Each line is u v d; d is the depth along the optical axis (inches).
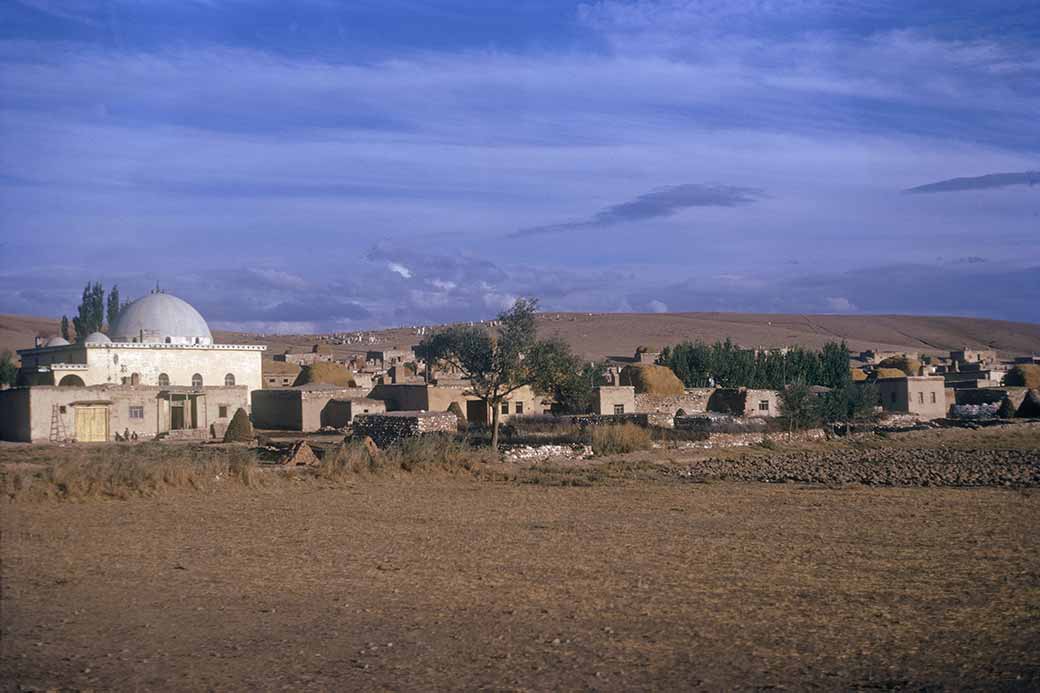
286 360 4667.8
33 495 1160.2
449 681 448.8
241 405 2869.1
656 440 2319.1
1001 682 446.9
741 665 476.1
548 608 603.2
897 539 925.8
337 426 2928.2
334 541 884.6
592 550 842.8
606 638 528.7
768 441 2482.8
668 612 592.4
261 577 703.1
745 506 1234.6
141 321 3410.4
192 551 817.5
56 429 2425.0
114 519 1019.9
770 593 651.5
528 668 470.6
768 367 4183.1
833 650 504.4
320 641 521.7
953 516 1125.7
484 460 1811.0
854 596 642.2
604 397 2989.7
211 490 1318.9
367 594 644.7
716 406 3280.0
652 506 1227.9
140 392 2608.3
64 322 5275.6
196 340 3462.1
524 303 2188.7
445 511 1144.8
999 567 760.3
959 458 2145.7
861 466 1967.3
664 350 4264.3
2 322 7854.3
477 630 546.6
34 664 474.6
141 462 1346.0
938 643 518.6
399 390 3058.6
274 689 436.8
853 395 3238.2
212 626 554.6
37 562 753.0
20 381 3245.6
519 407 3043.8
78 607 600.7
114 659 485.1
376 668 470.3
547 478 1628.9
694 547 864.3
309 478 1486.2
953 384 4429.1
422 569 741.3
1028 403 3617.1
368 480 1520.7
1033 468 1877.5
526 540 904.3
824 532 976.3
